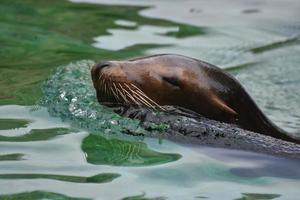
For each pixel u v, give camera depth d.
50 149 26.58
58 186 23.72
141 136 28.16
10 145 26.80
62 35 40.12
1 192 23.14
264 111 32.59
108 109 29.44
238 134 28.59
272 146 28.14
